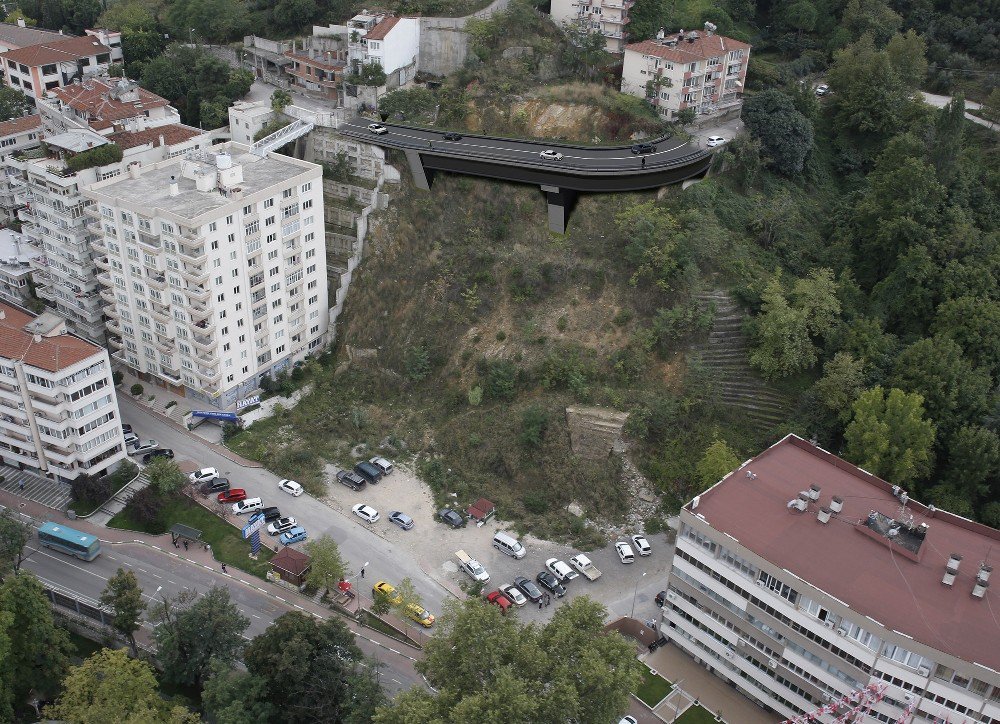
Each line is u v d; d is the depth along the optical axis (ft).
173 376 477.36
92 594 377.09
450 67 615.98
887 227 498.28
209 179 451.94
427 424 480.64
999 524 397.19
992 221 537.65
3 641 314.55
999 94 597.11
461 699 286.66
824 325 470.80
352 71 586.45
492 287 501.15
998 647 284.82
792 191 563.07
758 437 453.99
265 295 472.44
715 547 329.72
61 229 482.28
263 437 469.57
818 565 313.73
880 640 291.58
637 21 610.65
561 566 400.88
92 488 417.69
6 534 371.76
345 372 506.07
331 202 540.93
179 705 309.01
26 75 655.76
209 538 408.67
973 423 424.46
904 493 346.13
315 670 317.42
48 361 398.21
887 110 582.35
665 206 506.48
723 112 594.24
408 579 367.86
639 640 372.99
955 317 458.91
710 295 486.79
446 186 521.65
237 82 601.62
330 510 430.20
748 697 345.72
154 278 449.48
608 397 458.50
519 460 451.53
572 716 285.23
